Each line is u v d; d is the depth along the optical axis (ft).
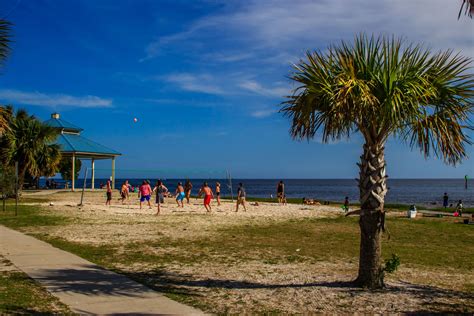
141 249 38.99
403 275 29.76
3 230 49.52
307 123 24.21
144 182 87.56
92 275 27.48
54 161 125.70
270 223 64.49
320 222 67.36
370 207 24.14
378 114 22.29
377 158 23.77
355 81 21.36
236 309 20.83
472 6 16.66
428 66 23.06
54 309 20.24
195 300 22.36
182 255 36.42
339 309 20.79
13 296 22.16
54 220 62.08
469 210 99.40
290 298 22.74
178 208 90.89
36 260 31.83
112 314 19.66
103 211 79.10
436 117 22.77
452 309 20.81
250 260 34.71
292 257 36.42
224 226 59.16
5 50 32.76
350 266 32.60
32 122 117.91
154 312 20.07
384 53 22.29
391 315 19.89
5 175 92.73
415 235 54.24
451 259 37.50
